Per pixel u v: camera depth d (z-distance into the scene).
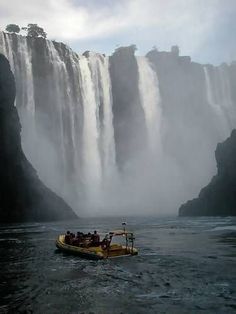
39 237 47.16
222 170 83.50
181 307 18.39
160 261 28.86
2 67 82.31
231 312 17.70
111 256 30.97
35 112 106.50
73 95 114.94
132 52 129.12
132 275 24.55
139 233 49.59
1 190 76.38
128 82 127.81
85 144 115.81
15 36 105.31
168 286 21.80
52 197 85.75
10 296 20.53
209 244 37.19
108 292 20.95
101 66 124.12
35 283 23.05
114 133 123.94
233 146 81.44
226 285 21.75
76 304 19.14
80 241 34.03
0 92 80.19
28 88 105.12
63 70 112.94
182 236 44.59
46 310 18.39
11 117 82.25
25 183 80.25
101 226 63.53
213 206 83.94
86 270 26.34
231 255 30.86
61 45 115.44
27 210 79.06
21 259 30.97
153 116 132.00
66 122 111.81
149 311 17.98
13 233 52.88
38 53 108.50
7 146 79.31
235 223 61.62
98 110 120.69
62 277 24.45
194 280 22.91
